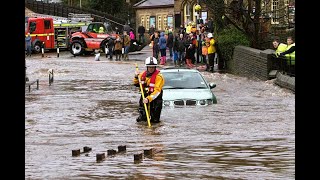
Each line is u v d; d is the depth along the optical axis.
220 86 31.47
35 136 16.59
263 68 34.00
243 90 29.38
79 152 13.22
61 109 23.00
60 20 66.12
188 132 16.75
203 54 43.69
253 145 13.97
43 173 11.18
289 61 29.97
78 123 19.31
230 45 40.88
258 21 41.00
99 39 59.03
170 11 83.50
